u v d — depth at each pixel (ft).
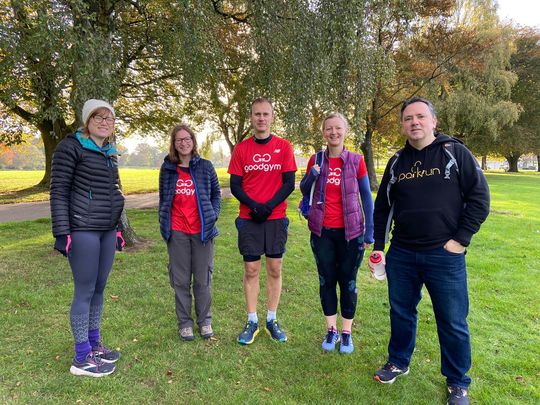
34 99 16.11
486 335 10.84
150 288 13.98
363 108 20.03
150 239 22.18
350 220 9.32
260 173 9.82
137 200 46.65
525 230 27.09
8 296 12.90
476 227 7.34
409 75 51.93
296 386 8.32
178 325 10.48
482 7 62.90
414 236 7.84
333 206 9.48
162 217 10.16
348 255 9.56
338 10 17.08
